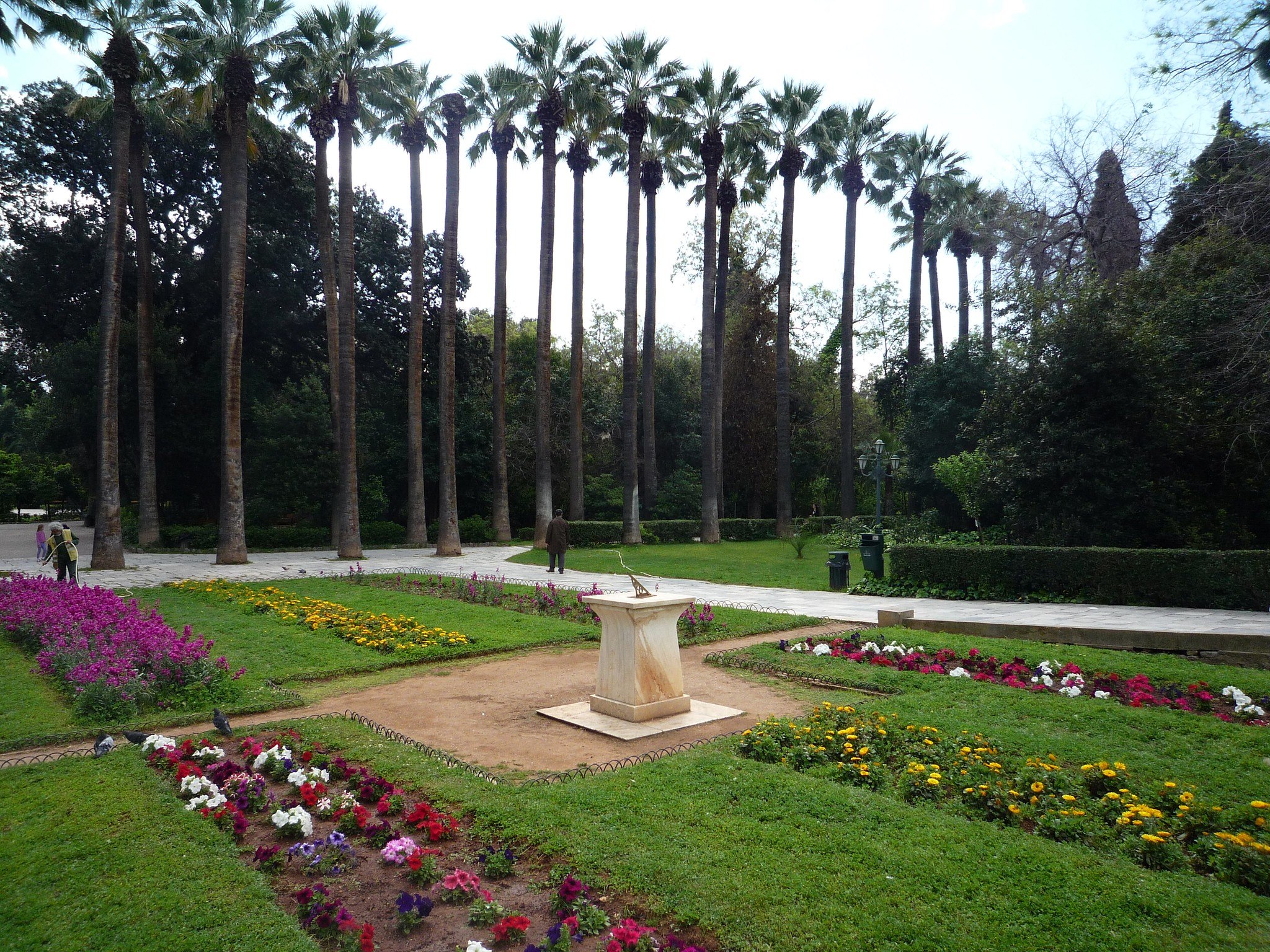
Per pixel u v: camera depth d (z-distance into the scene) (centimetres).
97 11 2033
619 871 401
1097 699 748
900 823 453
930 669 862
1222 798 502
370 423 3484
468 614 1309
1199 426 1617
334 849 432
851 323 3353
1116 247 2250
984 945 333
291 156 3278
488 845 437
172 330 3120
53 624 1034
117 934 349
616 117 3062
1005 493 1777
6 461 6019
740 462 4306
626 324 2981
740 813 470
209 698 780
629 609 706
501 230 3191
